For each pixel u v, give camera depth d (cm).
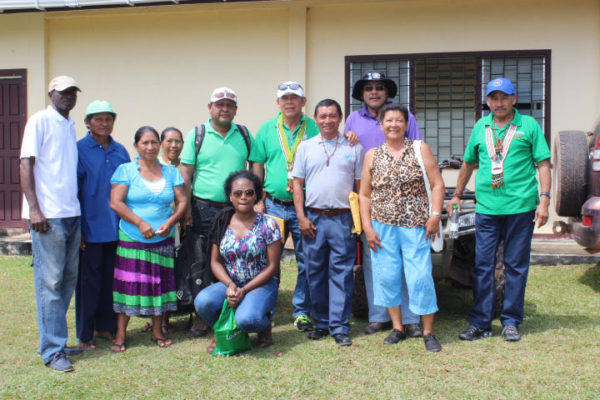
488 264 395
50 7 764
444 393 302
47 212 350
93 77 820
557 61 722
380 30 752
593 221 475
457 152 754
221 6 766
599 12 710
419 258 376
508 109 388
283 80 778
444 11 738
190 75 798
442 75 752
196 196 424
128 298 379
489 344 380
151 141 387
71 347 383
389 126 379
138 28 805
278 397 300
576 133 525
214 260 384
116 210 380
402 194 379
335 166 392
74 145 369
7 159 844
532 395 297
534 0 721
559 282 550
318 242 397
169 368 345
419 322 413
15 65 830
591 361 343
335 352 370
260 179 409
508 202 387
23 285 573
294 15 757
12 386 318
